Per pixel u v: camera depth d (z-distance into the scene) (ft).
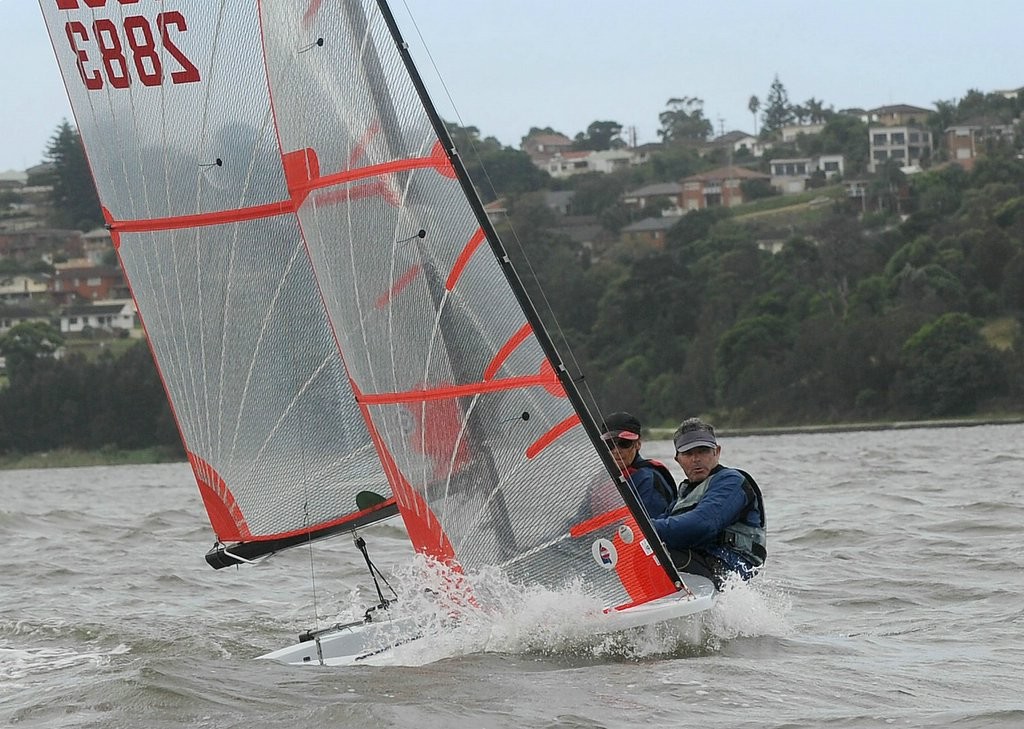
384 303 55.11
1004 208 593.01
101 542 124.06
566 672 50.67
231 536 62.85
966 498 134.51
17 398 572.10
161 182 61.62
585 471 52.54
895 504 130.82
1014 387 480.64
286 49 56.24
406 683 49.42
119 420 558.15
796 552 94.94
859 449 306.76
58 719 47.32
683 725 43.52
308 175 56.34
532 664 52.19
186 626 72.79
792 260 581.94
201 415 62.59
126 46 61.31
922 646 57.52
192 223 61.36
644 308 568.82
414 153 54.08
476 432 53.98
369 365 55.98
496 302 53.11
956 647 57.26
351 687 49.16
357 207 55.21
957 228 591.37
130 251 62.69
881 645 57.57
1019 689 48.42
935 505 126.82
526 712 45.14
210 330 61.77
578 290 637.30
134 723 46.01
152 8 60.75
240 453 62.08
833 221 629.10
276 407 61.36
